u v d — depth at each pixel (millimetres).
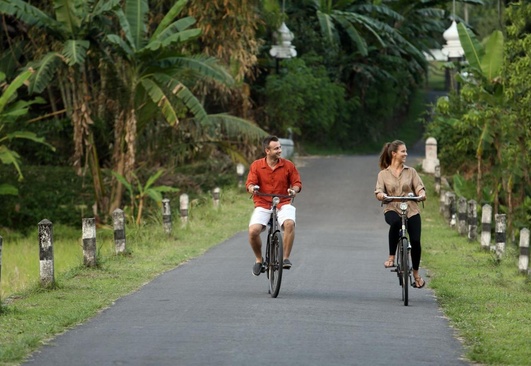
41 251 20266
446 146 54750
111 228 42156
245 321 15953
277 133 67938
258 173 19391
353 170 57844
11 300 18797
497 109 39281
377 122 90188
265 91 67250
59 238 43312
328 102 74125
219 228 37344
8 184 47875
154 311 17109
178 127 45844
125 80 43219
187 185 50469
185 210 36156
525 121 38031
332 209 44719
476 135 44469
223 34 46781
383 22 82125
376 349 13766
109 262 25297
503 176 39750
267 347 13688
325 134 81125
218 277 22562
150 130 47719
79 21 41375
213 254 28359
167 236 32844
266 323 15758
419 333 15320
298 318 16328
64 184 51719
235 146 52312
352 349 13703
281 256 18625
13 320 15977
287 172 19391
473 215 32094
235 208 44500
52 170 53781
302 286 21078
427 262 26422
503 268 25156
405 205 18484
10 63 48969
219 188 47031
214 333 14797
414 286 19062
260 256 19844
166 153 47000
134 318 16359
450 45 58312
